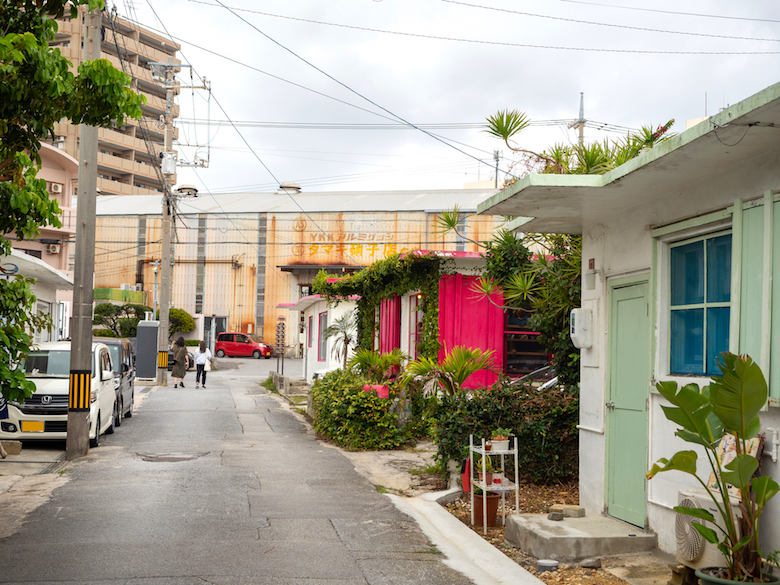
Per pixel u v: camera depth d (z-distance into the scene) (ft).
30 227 22.95
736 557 15.40
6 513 24.73
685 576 17.40
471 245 173.58
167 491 28.68
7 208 21.75
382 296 57.06
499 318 44.80
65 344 44.29
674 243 21.13
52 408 38.32
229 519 24.18
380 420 41.63
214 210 193.36
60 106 19.33
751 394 14.49
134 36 229.66
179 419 55.98
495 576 18.93
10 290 23.77
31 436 38.22
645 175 18.85
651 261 21.70
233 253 190.49
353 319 77.82
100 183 239.30
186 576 17.90
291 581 17.74
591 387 25.40
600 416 24.56
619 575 18.97
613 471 23.77
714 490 17.54
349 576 18.30
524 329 45.01
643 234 22.31
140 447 41.04
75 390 37.04
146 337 94.58
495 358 44.37
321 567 19.01
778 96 13.07
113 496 27.66
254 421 55.72
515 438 25.20
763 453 16.43
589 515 24.50
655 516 21.03
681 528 17.49
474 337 44.60
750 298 17.25
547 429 31.01
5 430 38.19
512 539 22.75
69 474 32.40
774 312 16.37
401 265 46.21
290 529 23.02
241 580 17.71
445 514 26.17
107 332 172.45
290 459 37.58
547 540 20.67
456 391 33.12
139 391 84.02
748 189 17.43
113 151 246.88
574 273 33.53
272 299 188.24
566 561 20.44
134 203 208.33
